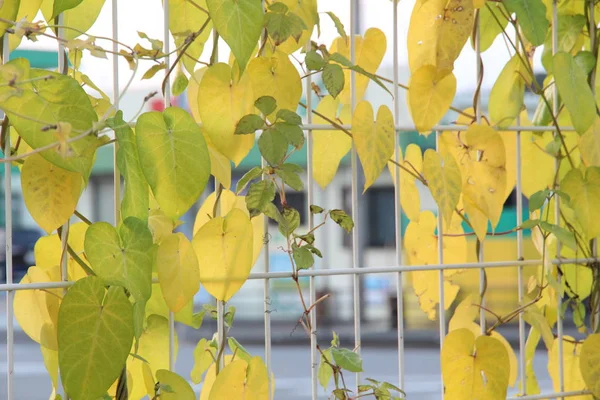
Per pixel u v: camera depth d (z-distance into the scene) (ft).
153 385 3.60
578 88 3.88
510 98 4.13
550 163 4.50
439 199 3.84
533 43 3.83
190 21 3.71
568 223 4.37
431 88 3.89
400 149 4.46
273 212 3.37
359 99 4.13
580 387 4.56
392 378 20.89
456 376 3.95
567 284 4.47
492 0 3.92
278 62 3.49
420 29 3.87
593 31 4.24
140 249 3.22
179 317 3.83
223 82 3.34
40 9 3.49
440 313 3.96
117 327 3.16
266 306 3.55
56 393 3.50
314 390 3.62
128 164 3.13
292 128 3.39
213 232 3.39
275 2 3.52
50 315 3.34
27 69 2.95
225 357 4.00
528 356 4.65
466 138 3.96
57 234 3.49
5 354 25.61
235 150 3.40
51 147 2.88
